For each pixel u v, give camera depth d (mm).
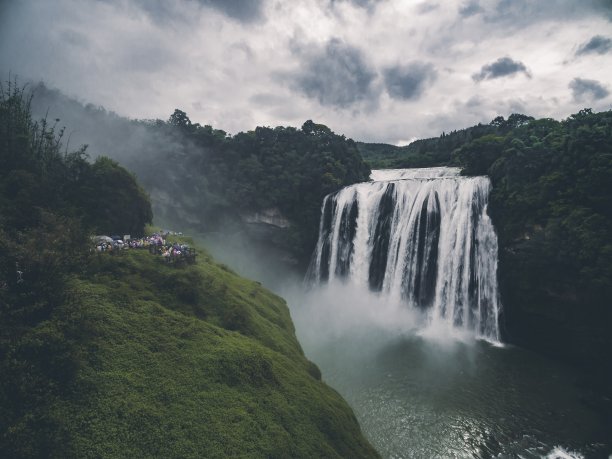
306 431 23938
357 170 92562
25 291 23469
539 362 47688
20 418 17875
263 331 34938
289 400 25828
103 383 21203
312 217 82688
